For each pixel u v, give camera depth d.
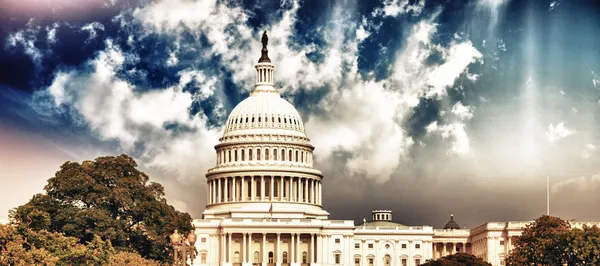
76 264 193.25
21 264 177.88
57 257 188.75
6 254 179.12
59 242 197.50
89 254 194.50
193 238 162.12
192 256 170.12
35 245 192.88
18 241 185.75
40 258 182.88
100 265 196.75
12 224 196.00
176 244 159.25
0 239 185.50
